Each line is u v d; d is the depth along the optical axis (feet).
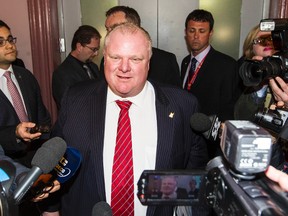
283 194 2.00
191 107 4.31
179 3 10.73
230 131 2.08
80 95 4.25
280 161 3.41
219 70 7.98
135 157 3.95
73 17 10.82
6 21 10.22
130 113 4.09
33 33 10.31
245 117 4.53
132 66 3.69
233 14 10.74
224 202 2.19
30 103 7.14
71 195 4.11
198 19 8.09
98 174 3.90
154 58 7.36
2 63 6.75
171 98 4.27
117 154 3.93
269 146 1.94
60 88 8.45
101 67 6.98
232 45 10.94
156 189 2.52
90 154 3.96
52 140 2.77
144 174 2.49
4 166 2.56
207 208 2.76
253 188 2.02
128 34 3.66
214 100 7.97
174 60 7.66
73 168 3.51
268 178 2.23
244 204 1.92
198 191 2.49
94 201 3.96
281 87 3.65
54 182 3.36
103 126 4.01
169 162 4.02
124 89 3.79
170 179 2.49
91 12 10.83
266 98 4.30
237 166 1.98
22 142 5.75
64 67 8.66
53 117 10.87
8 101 6.58
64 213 4.21
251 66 3.99
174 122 4.11
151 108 4.16
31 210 6.57
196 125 3.77
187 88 8.48
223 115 7.79
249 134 1.94
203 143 4.50
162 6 10.76
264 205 1.86
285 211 1.80
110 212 3.05
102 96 4.17
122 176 3.89
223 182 2.23
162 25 10.89
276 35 3.84
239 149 1.95
